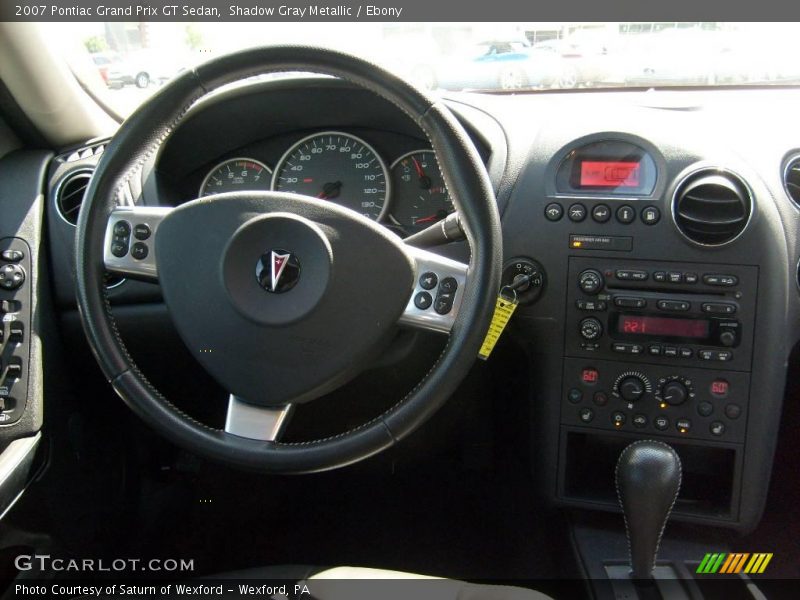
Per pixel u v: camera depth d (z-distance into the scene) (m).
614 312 1.30
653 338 1.29
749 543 1.51
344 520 1.77
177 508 1.75
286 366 1.02
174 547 1.65
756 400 1.27
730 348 1.26
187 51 1.45
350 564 1.63
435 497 1.83
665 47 1.47
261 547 1.68
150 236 1.08
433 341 1.35
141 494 1.77
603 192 1.29
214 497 1.80
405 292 1.02
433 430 1.70
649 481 1.17
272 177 1.51
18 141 1.49
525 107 1.42
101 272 1.08
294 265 1.00
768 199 1.25
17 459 1.27
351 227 1.01
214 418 1.69
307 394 1.03
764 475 1.30
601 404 1.34
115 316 1.45
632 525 1.19
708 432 1.30
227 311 1.02
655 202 1.27
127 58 1.50
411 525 1.74
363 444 0.99
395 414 0.99
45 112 1.41
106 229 1.08
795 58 1.41
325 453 1.00
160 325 1.46
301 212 1.01
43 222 1.41
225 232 1.02
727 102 1.39
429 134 1.02
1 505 1.22
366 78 1.01
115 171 1.07
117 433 1.66
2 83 1.35
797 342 1.35
